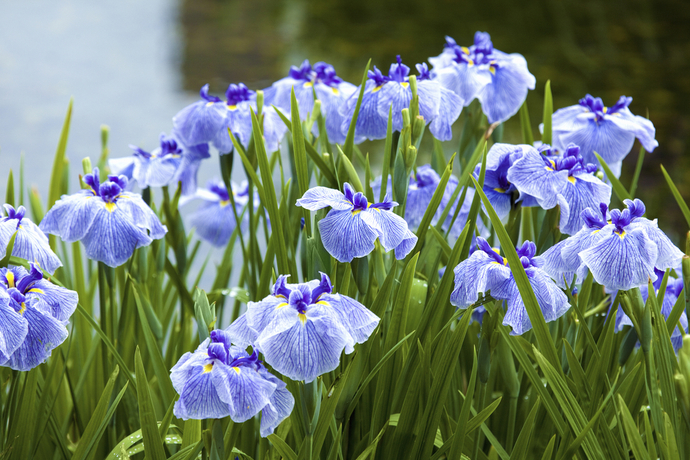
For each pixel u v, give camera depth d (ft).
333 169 9.15
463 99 9.75
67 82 33.83
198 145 9.67
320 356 8.19
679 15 50.29
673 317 8.79
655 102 31.09
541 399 8.86
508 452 9.09
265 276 9.32
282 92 9.90
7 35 43.73
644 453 8.52
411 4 54.80
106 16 50.06
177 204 9.75
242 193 10.39
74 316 9.91
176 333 10.17
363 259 8.66
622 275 8.48
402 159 8.86
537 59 38.55
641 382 8.90
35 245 8.82
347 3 55.16
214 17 49.88
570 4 54.85
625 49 40.93
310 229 9.00
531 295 8.50
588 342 9.09
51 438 9.38
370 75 9.28
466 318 8.66
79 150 24.80
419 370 8.75
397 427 8.82
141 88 32.78
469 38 43.04
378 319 8.32
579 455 8.86
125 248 8.96
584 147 9.61
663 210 20.80
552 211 8.94
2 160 23.81
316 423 8.49
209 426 8.28
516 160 8.91
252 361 8.25
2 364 8.33
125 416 9.51
